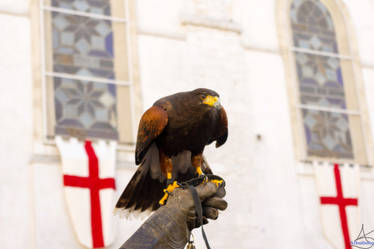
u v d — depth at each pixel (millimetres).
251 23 19359
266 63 18938
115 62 16969
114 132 16109
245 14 19422
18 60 15695
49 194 14547
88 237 14266
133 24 17516
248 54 18812
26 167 14680
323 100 19359
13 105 15180
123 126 16266
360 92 19906
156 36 17734
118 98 16562
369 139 19297
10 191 14305
